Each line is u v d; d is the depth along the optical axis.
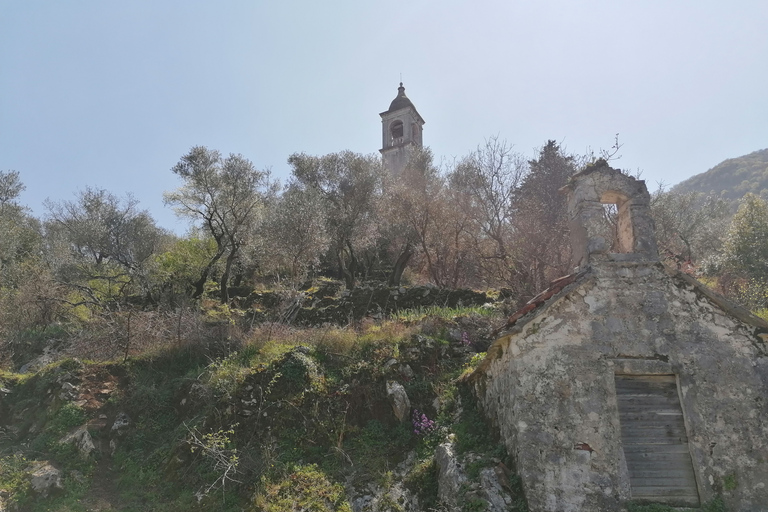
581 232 8.90
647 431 7.86
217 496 9.21
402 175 27.92
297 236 21.33
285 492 9.12
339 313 17.30
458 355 12.71
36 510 9.08
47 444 10.70
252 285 25.39
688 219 29.50
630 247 8.95
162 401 11.98
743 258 18.44
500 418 8.98
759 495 7.44
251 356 12.58
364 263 29.33
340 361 12.22
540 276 19.98
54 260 23.67
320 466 9.84
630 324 8.25
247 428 10.53
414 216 23.55
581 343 8.18
